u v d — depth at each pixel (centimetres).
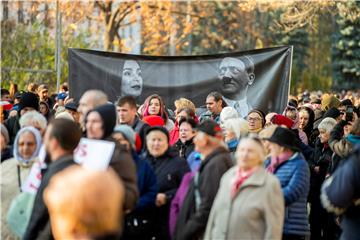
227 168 1261
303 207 1403
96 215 590
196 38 9119
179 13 6172
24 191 1212
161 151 1391
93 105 1284
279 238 1170
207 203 1245
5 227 1295
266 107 2086
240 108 2105
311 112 2106
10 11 4794
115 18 5625
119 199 602
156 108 1841
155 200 1318
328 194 1187
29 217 1184
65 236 603
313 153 1839
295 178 1362
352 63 7550
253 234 1163
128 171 1134
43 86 2716
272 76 2080
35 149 1305
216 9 8688
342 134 1664
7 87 4516
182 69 2144
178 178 1378
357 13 4072
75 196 587
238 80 2108
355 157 1168
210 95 1958
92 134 1173
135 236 1309
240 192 1174
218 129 1285
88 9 5484
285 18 4338
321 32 8862
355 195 1184
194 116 1730
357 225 1202
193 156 1472
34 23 4903
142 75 2150
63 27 5256
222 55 2123
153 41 6450
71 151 1109
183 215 1270
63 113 1602
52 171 1076
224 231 1174
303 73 8506
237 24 8600
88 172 598
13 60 4644
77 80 2139
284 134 1379
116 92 2145
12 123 1766
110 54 2147
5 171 1323
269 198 1166
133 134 1312
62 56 5038
